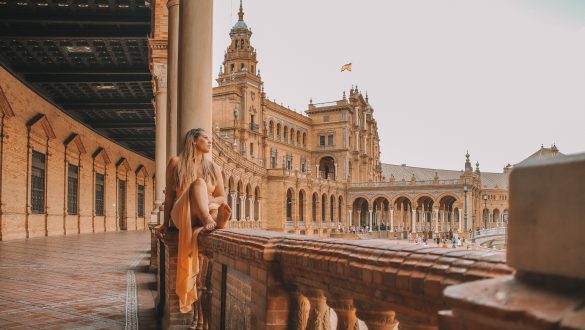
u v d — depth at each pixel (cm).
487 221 10006
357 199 9275
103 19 2611
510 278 112
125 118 4697
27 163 2928
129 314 828
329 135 9781
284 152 8900
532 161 111
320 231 8100
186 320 630
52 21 2567
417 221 11119
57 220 3484
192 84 683
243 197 5859
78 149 3938
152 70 1881
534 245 106
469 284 116
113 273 1396
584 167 95
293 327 276
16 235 2780
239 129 7556
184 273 496
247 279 344
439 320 114
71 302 937
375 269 179
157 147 1781
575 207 97
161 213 864
